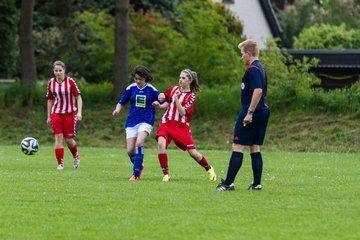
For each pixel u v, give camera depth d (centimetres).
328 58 9419
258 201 2712
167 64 8700
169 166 4375
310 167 4356
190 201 2691
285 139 6850
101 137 7344
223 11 11094
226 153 5841
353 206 2620
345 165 4534
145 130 3512
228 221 2302
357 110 7081
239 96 7700
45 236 2086
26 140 4366
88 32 9919
